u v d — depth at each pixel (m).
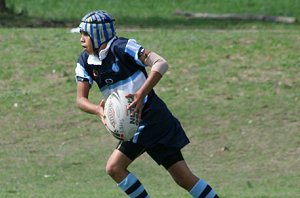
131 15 79.06
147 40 53.94
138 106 21.03
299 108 42.12
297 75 46.72
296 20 74.12
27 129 41.12
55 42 53.28
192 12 82.38
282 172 34.53
